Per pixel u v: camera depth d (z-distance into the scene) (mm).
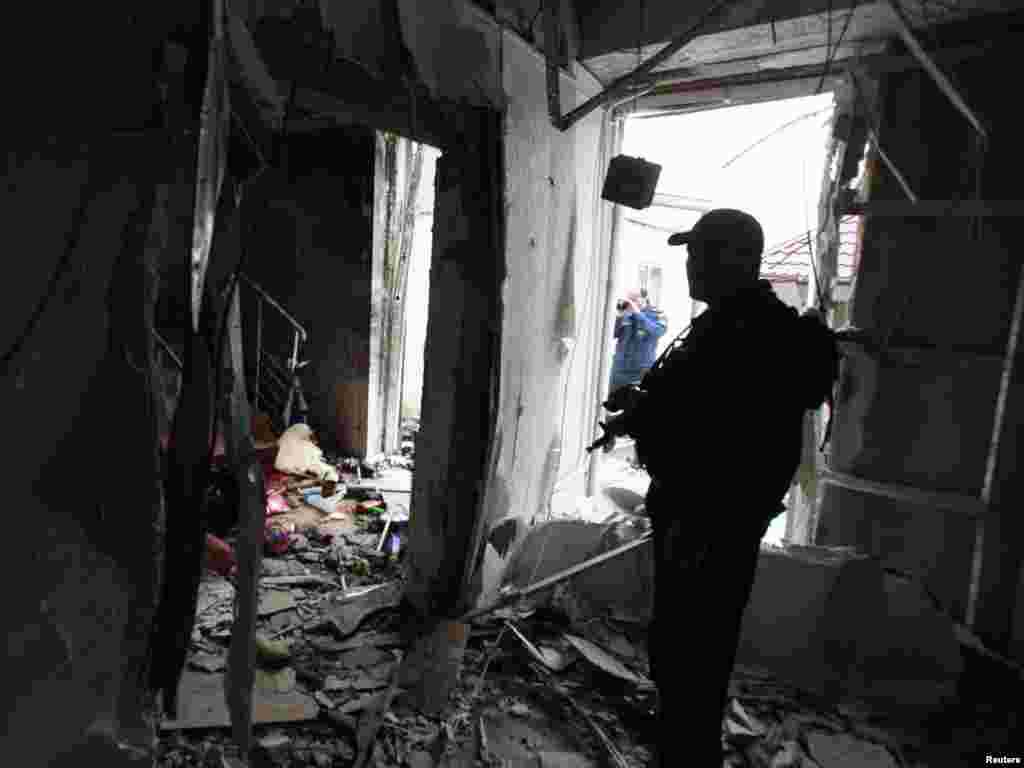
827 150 3018
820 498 3033
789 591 2479
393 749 1937
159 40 1135
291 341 5023
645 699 2197
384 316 4727
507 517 2967
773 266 6031
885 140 2746
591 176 3559
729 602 1557
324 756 1885
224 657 2271
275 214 4891
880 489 2822
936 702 2260
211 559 2822
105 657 1188
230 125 1335
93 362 1126
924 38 2625
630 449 6137
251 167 1365
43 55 1016
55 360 1076
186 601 1273
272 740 1935
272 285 5039
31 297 1039
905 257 2742
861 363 2865
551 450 3393
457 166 2441
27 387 1046
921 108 2666
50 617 1103
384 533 3438
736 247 1516
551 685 2275
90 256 1103
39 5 1005
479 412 2564
